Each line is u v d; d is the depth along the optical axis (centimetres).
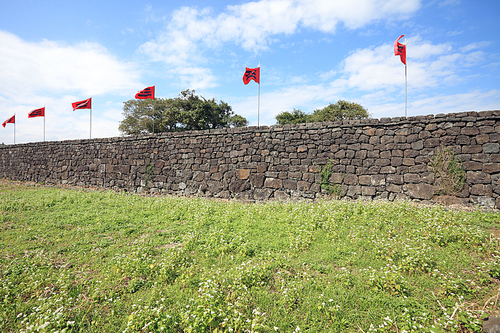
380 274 468
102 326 383
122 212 1013
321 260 561
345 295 434
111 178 1689
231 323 358
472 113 865
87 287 479
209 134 1352
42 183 2014
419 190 924
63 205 1142
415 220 739
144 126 3275
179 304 419
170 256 567
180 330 369
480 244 573
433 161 909
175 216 902
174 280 498
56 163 1984
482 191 835
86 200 1227
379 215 778
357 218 773
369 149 1016
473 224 680
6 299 430
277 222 809
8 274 530
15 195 1439
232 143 1284
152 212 988
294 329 372
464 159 870
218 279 475
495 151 830
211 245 641
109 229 811
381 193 985
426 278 477
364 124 1023
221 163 1309
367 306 416
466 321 361
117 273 517
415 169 937
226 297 429
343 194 1041
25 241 723
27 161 2180
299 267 533
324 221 767
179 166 1436
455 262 519
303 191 1112
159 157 1513
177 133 1453
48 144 2047
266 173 1195
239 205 1084
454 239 605
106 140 1736
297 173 1131
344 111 2848
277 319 387
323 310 405
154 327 365
